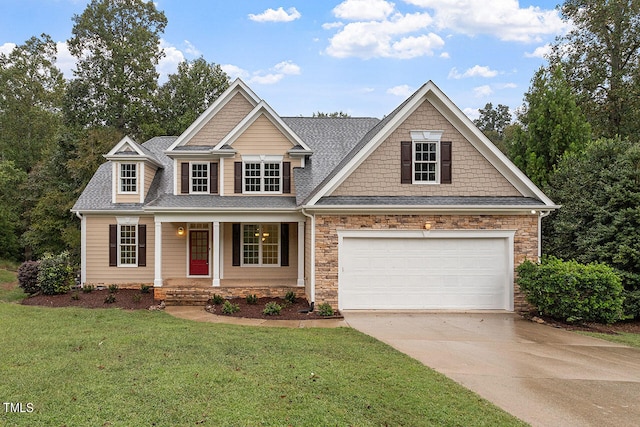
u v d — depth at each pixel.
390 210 12.22
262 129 15.95
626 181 11.92
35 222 26.06
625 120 23.09
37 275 15.16
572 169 14.12
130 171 17.22
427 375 6.41
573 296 10.60
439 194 12.75
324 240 12.20
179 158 16.19
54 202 25.17
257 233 16.47
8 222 29.08
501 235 12.34
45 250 25.42
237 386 5.72
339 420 4.77
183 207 14.18
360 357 7.32
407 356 7.50
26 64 34.19
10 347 7.59
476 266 12.46
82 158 25.06
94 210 16.59
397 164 12.69
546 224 14.85
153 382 5.82
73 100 31.77
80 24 31.84
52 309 12.20
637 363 7.39
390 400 5.37
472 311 12.23
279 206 14.51
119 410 4.94
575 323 10.84
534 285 11.15
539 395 5.76
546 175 18.73
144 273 16.92
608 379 6.48
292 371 6.40
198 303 13.92
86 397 5.30
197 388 5.62
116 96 31.58
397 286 12.40
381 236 12.28
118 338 8.34
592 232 12.35
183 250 16.69
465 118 12.59
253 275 16.33
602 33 23.08
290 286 14.48
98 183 18.28
